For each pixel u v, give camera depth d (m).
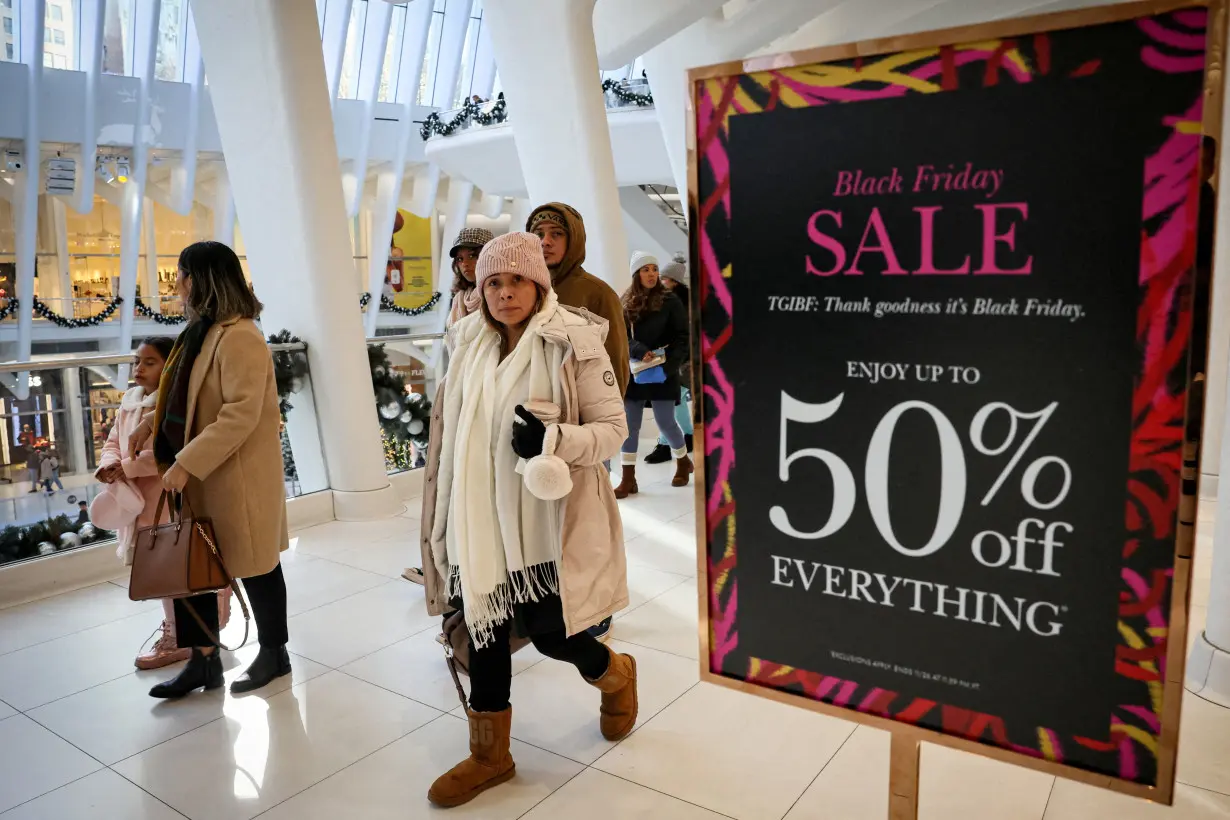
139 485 2.93
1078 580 1.19
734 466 1.44
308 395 4.94
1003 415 1.21
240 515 2.67
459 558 2.11
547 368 2.13
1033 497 1.21
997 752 1.29
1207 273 1.04
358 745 2.49
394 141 16.62
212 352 2.60
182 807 2.21
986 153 1.15
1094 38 1.06
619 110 12.75
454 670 2.29
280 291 4.98
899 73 1.19
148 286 17.08
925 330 1.24
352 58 16.00
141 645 3.25
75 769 2.40
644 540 4.41
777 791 2.21
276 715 2.68
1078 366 1.14
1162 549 1.13
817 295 1.31
